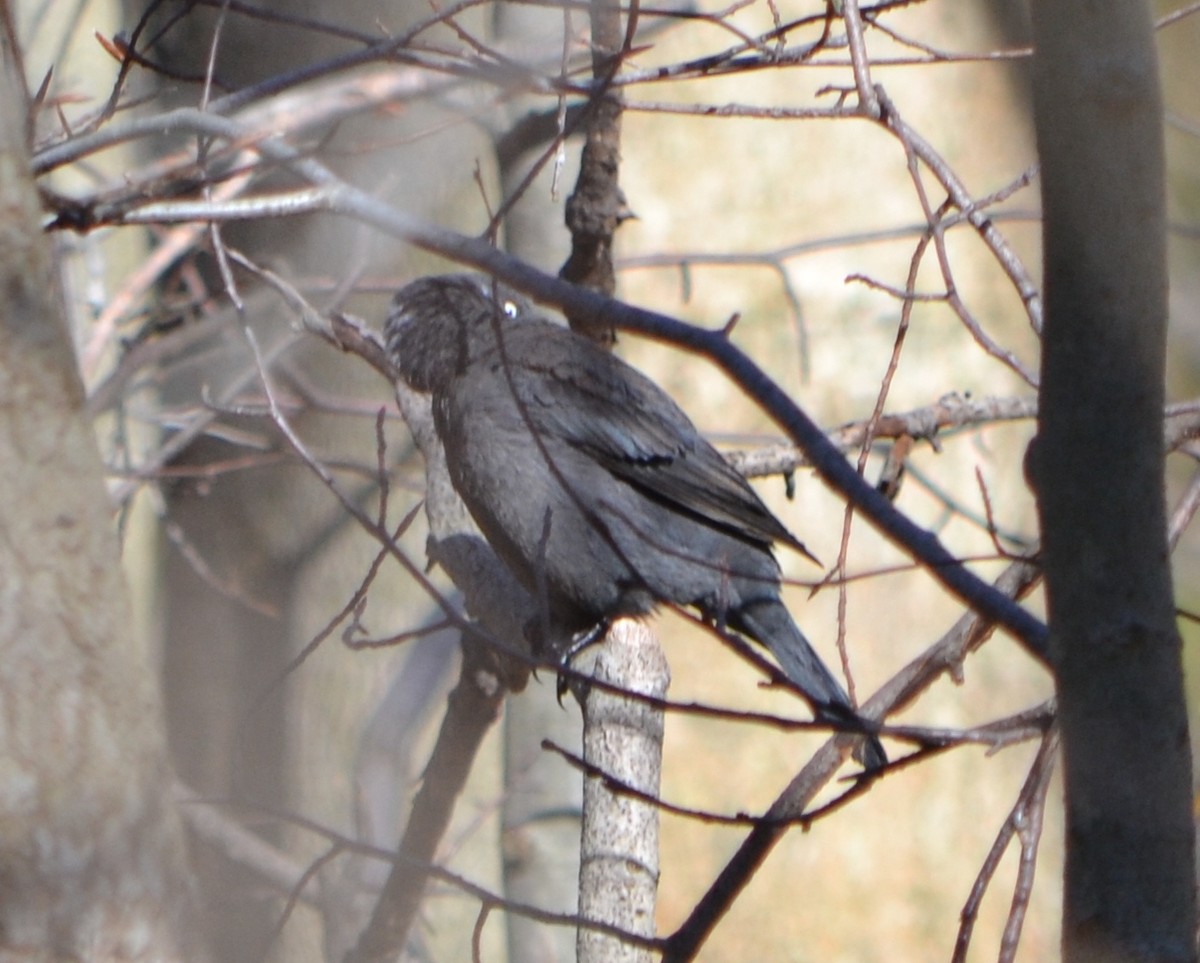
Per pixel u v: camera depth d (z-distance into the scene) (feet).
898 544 17.52
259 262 44.19
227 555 46.96
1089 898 17.43
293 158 24.58
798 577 54.65
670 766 54.03
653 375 54.70
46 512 20.90
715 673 54.19
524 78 26.48
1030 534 55.67
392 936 31.86
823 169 55.21
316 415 45.96
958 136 55.42
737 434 50.60
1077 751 17.43
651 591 22.77
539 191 41.27
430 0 30.89
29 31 48.73
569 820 46.16
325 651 44.27
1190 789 17.52
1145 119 16.42
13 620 20.76
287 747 44.01
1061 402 17.20
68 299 41.98
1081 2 16.20
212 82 31.83
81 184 46.98
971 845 54.90
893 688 25.64
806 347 49.73
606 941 23.75
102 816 21.07
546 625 22.71
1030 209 51.34
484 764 47.67
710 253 53.83
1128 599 17.15
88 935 20.83
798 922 54.13
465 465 33.14
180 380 48.98
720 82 54.34
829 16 27.48
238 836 32.76
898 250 55.26
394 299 34.96
